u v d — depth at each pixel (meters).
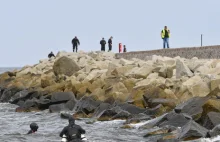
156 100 81.50
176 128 66.25
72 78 116.00
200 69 98.19
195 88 83.19
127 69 110.06
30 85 123.38
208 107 67.00
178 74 98.00
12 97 116.69
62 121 85.50
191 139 60.03
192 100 73.56
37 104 100.94
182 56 129.75
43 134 70.50
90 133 69.44
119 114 80.62
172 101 79.94
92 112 88.75
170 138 61.50
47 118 89.75
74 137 60.03
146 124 72.12
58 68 125.94
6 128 78.44
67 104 97.44
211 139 59.31
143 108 81.62
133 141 63.25
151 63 113.75
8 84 135.38
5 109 105.88
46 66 147.12
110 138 65.44
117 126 74.81
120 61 126.31
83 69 125.62
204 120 66.75
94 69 123.50
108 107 85.38
